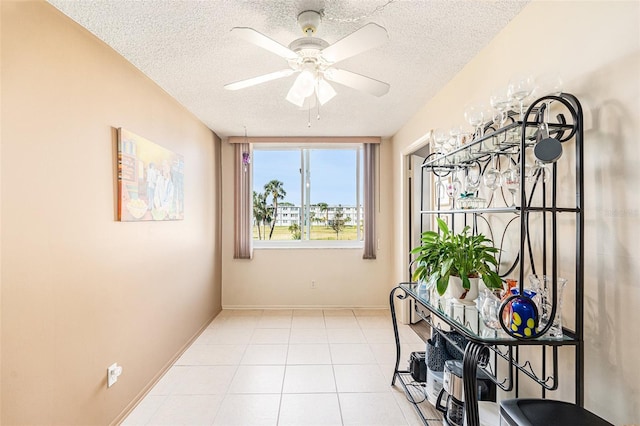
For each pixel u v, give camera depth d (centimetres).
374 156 457
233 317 425
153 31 189
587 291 137
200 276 372
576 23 142
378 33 145
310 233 475
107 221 202
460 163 225
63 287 167
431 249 202
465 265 182
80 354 179
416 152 417
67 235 169
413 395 246
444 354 217
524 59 173
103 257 198
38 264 152
